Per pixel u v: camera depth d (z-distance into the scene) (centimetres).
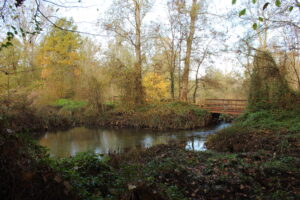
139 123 1659
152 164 578
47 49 2375
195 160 604
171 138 1234
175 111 1656
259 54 1190
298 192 369
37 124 1546
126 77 1825
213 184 425
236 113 1499
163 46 2177
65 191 265
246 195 382
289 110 1059
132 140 1229
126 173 455
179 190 406
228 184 421
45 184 258
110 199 306
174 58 2131
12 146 279
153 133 1416
